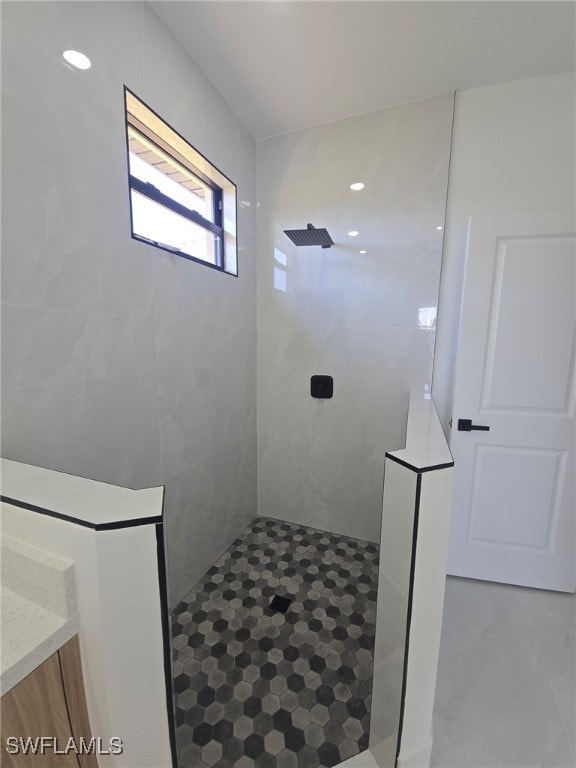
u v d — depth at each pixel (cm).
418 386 191
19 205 84
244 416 212
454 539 186
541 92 157
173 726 64
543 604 166
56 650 56
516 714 114
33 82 85
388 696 88
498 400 173
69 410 101
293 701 116
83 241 102
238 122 184
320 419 214
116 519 54
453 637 145
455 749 103
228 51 140
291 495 229
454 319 182
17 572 61
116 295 115
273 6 120
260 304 218
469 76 155
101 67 103
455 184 173
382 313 192
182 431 155
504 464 176
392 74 153
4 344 83
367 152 183
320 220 197
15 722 53
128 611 56
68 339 99
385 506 84
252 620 149
